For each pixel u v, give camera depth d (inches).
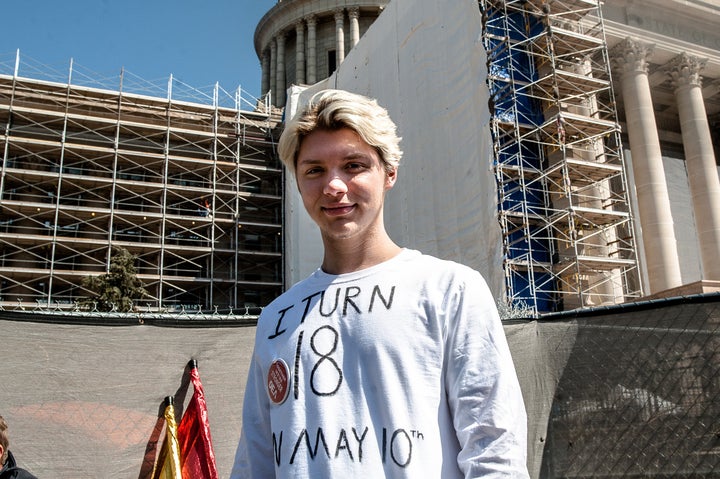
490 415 59.2
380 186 74.0
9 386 160.6
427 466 58.7
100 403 168.2
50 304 1295.5
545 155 973.2
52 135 1488.7
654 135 1242.6
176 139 1614.2
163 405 173.8
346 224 71.0
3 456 139.4
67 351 168.7
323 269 76.0
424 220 1006.4
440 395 62.4
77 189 1514.5
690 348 154.9
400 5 1165.7
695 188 1305.4
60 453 161.5
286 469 62.9
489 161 852.0
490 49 901.2
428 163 1015.0
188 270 1477.6
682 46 1347.2
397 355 63.2
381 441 60.3
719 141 1811.0
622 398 167.5
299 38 2198.6
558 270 880.3
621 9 1300.4
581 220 926.4
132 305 1250.6
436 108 1010.7
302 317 70.6
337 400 63.2
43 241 1373.0
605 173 957.2
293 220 1455.5
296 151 75.1
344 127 71.6
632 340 167.6
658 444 157.2
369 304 67.0
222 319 186.9
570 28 1091.3
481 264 852.6
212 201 1563.7
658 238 1176.8
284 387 67.1
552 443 180.7
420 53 1074.7
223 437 177.3
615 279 979.3
